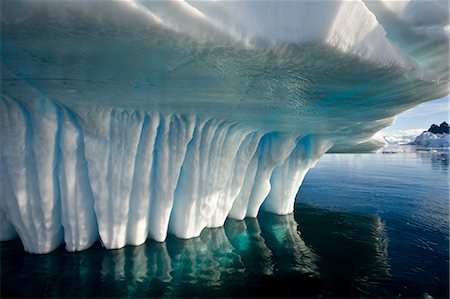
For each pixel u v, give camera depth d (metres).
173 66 2.99
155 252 4.75
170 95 3.70
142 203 4.54
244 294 3.92
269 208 7.80
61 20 2.25
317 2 2.69
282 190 7.45
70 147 3.92
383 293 4.00
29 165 3.88
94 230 4.58
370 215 7.98
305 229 6.68
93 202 4.36
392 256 5.23
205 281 4.18
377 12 3.25
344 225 7.05
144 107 3.97
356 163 23.59
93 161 4.03
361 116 5.28
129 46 2.61
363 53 2.94
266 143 6.49
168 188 4.67
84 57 2.77
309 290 4.06
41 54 2.71
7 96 3.49
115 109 3.92
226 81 3.42
